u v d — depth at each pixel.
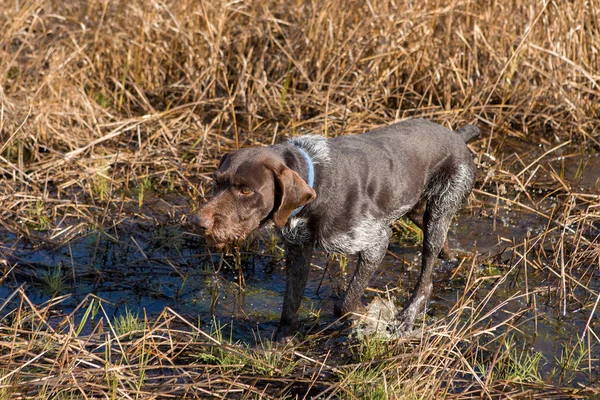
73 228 9.73
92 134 12.12
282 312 7.55
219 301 8.42
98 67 13.85
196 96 13.70
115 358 7.02
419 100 13.56
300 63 13.39
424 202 8.77
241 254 9.29
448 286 8.75
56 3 15.16
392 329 7.83
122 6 14.07
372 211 7.45
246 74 13.22
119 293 8.52
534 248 9.37
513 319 7.82
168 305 8.30
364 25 13.34
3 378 6.16
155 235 9.80
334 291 8.61
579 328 7.80
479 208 10.43
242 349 7.17
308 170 7.00
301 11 13.98
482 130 12.79
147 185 10.96
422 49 13.30
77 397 6.32
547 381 6.81
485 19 13.30
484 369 7.00
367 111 12.55
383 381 6.46
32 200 10.33
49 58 13.48
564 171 11.60
